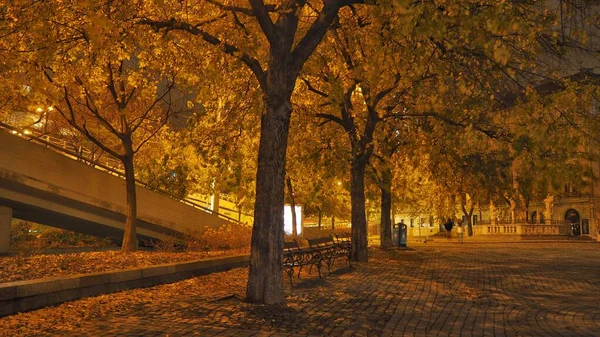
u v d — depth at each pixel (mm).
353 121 19016
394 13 9000
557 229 48094
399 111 19203
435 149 18453
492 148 20609
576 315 8727
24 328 6867
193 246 19188
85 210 19141
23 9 9297
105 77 14805
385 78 11594
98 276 9664
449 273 15227
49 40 9648
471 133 8414
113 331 6773
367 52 13016
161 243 18812
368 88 14055
